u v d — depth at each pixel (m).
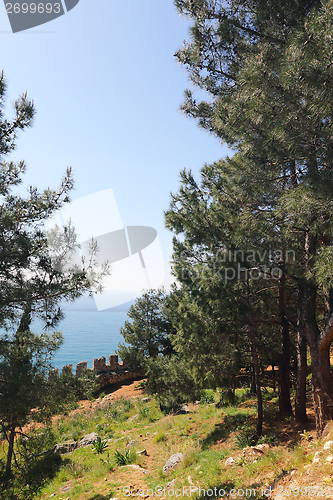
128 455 11.33
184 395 13.97
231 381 10.62
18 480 8.57
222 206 8.98
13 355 7.86
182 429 13.86
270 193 7.65
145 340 25.89
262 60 5.80
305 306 8.71
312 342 8.34
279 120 5.57
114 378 29.00
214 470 8.06
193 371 10.86
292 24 6.95
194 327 9.91
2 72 7.57
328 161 5.46
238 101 6.48
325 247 6.07
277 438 8.95
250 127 6.50
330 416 7.63
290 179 7.70
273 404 13.13
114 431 16.72
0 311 6.91
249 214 8.12
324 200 5.70
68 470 10.66
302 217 6.55
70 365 23.55
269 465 7.10
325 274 5.52
